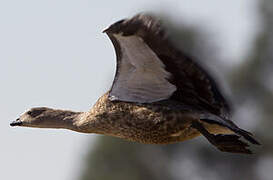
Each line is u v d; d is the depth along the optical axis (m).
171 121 15.07
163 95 15.07
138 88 15.05
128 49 14.11
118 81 15.05
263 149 34.41
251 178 34.91
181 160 34.41
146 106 15.16
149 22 13.42
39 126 17.08
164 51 14.00
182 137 15.33
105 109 15.53
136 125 15.30
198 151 34.72
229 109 15.16
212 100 15.05
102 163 32.03
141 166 32.53
